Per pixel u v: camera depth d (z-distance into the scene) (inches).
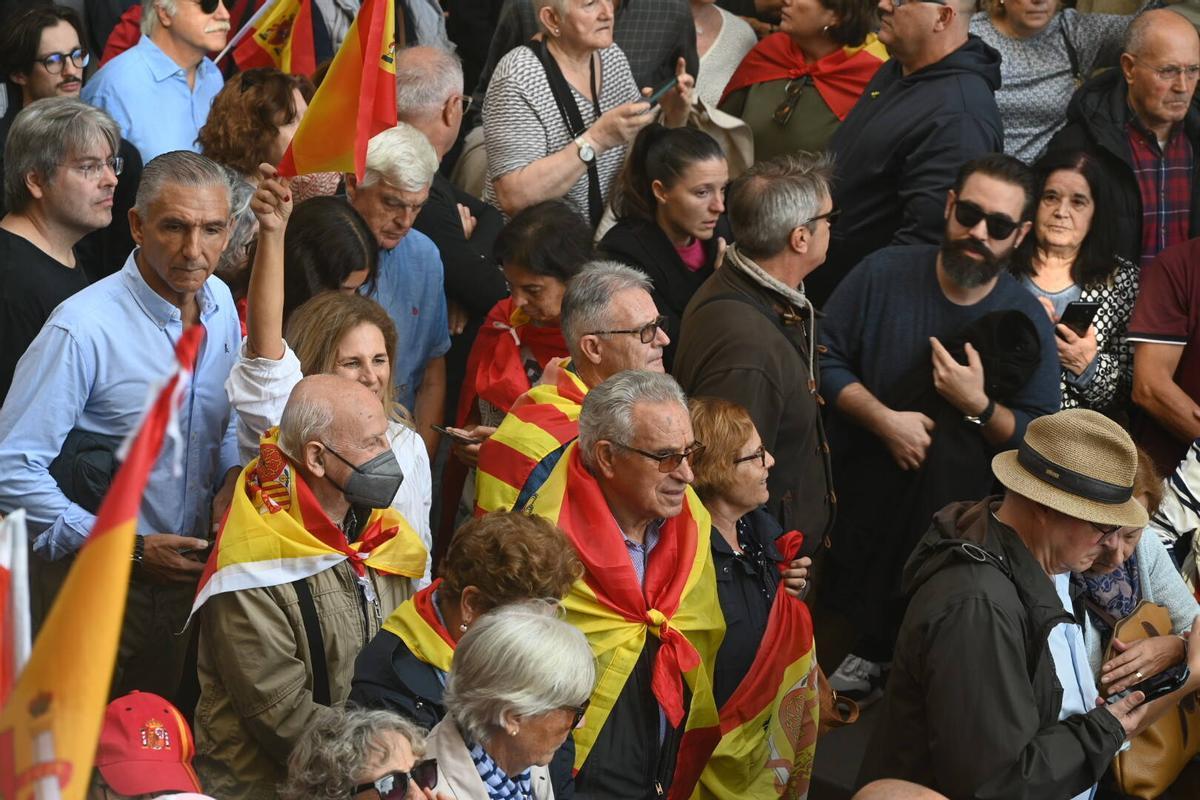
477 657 430.0
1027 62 998.4
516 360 727.1
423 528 602.9
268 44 860.0
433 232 799.7
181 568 581.6
